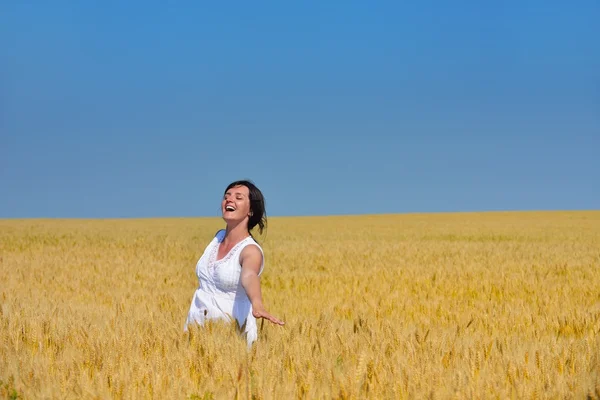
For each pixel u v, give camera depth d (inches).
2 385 162.2
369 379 168.9
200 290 226.2
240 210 217.2
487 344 230.2
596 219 2731.3
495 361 196.4
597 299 485.7
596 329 306.5
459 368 188.4
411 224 2386.8
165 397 157.5
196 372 175.2
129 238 1357.0
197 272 226.2
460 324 336.2
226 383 162.7
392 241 1328.7
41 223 2539.4
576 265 748.0
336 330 243.9
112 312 335.6
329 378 168.1
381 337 225.9
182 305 384.5
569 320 339.0
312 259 850.1
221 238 227.9
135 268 703.1
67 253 923.4
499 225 2220.7
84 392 156.9
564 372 187.8
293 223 2610.7
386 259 843.4
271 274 659.4
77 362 178.7
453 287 550.3
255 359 181.8
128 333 217.6
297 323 241.9
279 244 1190.9
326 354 199.3
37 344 206.7
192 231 1776.6
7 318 248.1
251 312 220.4
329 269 705.6
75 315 299.1
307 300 465.7
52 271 650.8
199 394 159.0
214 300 220.1
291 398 155.4
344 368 180.5
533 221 2549.2
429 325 332.2
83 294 482.3
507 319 365.7
